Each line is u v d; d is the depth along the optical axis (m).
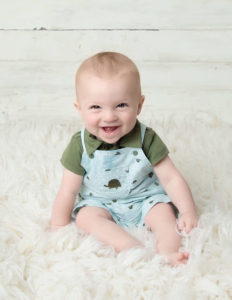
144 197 1.42
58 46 2.20
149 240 1.28
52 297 1.09
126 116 1.23
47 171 1.68
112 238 1.28
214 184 1.58
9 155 1.77
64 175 1.40
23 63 2.21
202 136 1.92
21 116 2.25
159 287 1.10
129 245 1.25
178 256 1.18
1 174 1.67
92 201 1.42
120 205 1.41
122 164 1.35
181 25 2.17
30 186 1.59
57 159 1.73
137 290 1.10
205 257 1.18
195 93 2.25
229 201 1.51
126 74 1.22
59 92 2.25
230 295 1.10
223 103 2.25
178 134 1.93
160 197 1.40
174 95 2.25
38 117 2.26
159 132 1.94
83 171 1.39
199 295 1.08
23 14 2.15
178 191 1.36
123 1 2.14
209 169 1.65
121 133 1.26
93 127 1.26
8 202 1.52
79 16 2.16
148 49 2.20
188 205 1.34
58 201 1.38
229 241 1.23
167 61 2.22
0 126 2.10
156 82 2.24
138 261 1.18
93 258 1.21
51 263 1.22
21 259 1.21
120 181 1.38
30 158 1.75
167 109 2.24
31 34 2.18
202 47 2.20
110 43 2.20
